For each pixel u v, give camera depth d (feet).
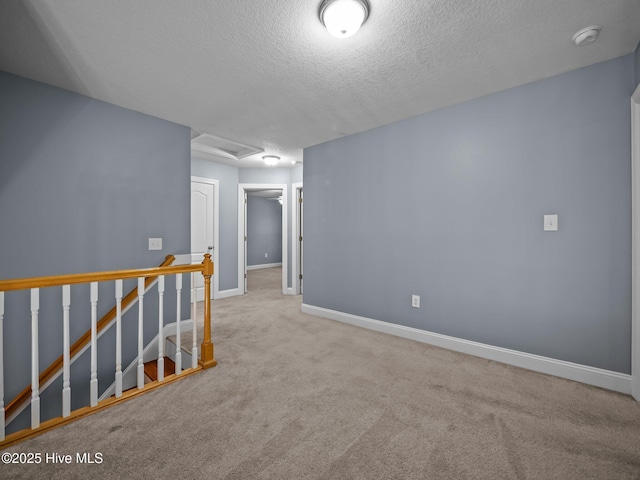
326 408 6.00
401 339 10.00
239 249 17.98
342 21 5.08
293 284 18.01
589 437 5.13
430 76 7.42
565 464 4.55
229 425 5.48
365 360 8.30
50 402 7.73
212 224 16.56
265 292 18.85
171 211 10.37
